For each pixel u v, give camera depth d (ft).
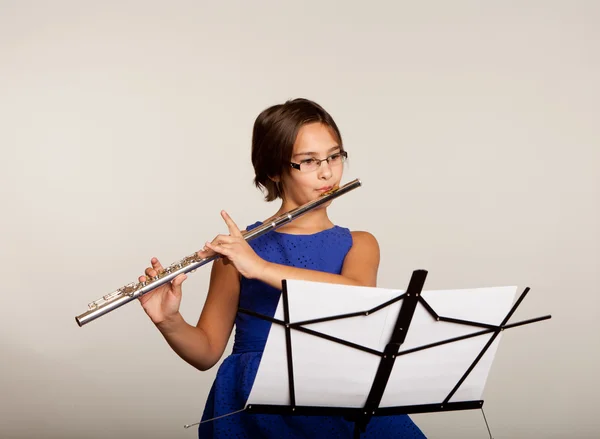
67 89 19.44
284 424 7.43
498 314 6.79
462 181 18.35
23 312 19.06
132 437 18.24
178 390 18.56
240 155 19.20
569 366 17.95
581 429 17.76
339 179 8.01
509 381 17.80
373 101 18.62
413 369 6.88
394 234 18.42
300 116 7.91
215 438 7.48
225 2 19.13
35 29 19.49
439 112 18.44
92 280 19.27
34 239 19.30
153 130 19.30
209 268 18.85
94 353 18.84
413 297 6.47
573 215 18.15
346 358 6.64
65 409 18.51
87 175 19.39
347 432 7.57
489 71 18.35
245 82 19.12
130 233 19.29
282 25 19.01
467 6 18.45
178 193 19.21
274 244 8.14
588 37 18.16
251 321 7.91
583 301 18.06
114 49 19.39
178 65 19.25
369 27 18.71
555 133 18.19
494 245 18.25
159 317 7.44
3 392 18.56
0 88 19.49
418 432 7.80
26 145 19.43
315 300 6.33
